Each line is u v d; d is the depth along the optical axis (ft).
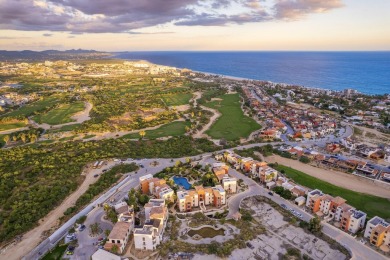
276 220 446.60
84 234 414.00
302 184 564.71
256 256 367.86
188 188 533.96
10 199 492.54
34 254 379.96
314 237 404.98
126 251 378.12
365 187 563.07
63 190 520.83
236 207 485.15
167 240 397.19
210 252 374.84
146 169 624.18
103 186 546.26
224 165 605.31
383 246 382.63
